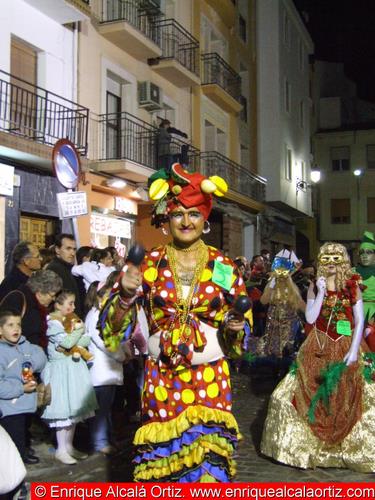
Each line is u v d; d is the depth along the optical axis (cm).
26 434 549
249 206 2395
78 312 654
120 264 843
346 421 504
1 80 1063
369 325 612
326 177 3591
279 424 513
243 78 2612
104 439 560
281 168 2698
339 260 515
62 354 535
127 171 1384
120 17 1511
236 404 779
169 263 322
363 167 3534
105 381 558
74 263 728
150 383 317
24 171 1163
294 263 852
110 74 1504
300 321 861
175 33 1848
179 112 1894
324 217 3588
